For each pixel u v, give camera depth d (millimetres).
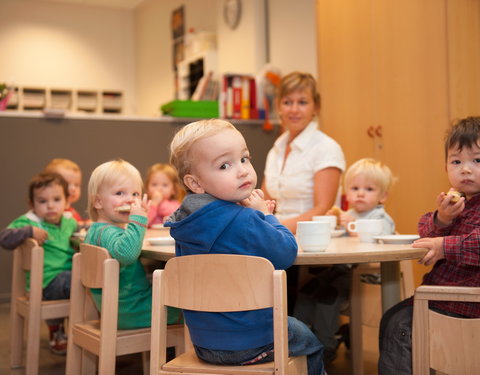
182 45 6766
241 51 5105
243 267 1286
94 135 4203
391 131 3207
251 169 1405
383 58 3250
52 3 7703
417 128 3027
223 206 1378
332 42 3660
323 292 2354
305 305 2383
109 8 8008
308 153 2688
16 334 2533
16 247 2523
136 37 8172
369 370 2381
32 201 2623
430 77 2939
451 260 1636
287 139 2850
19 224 2566
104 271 1756
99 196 2016
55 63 7711
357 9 3434
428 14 2939
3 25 7465
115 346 1770
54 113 4070
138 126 4320
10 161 3988
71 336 1978
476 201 1726
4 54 7461
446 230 1770
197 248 1412
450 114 2826
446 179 2850
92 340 1833
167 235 2402
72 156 4145
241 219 1367
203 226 1372
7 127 3986
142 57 7961
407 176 3105
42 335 3152
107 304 1754
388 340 1659
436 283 1769
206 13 6277
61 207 2609
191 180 1430
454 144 1715
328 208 2561
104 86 7988
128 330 1846
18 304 2502
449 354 1487
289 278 2611
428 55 2949
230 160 1377
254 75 4754
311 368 1520
